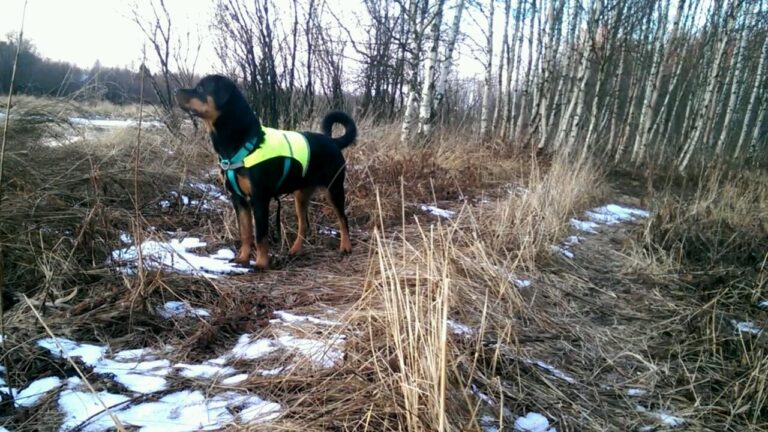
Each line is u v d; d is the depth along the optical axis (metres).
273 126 7.52
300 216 4.20
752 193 7.44
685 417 2.35
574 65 13.42
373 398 1.99
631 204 7.95
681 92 15.95
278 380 2.14
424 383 1.84
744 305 3.78
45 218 3.27
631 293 3.96
